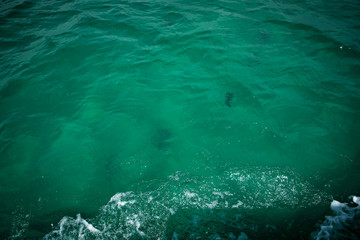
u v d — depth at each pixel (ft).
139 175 16.21
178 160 16.93
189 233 13.29
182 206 14.55
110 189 15.49
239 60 24.75
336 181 15.12
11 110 20.21
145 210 14.39
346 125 18.39
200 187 15.38
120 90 22.21
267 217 13.75
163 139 18.24
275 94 21.16
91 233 13.47
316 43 26.40
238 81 22.59
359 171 15.53
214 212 14.16
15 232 13.44
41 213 14.29
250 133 18.25
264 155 16.84
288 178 15.48
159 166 16.66
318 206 14.02
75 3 34.96
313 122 18.74
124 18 31.42
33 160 16.92
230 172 16.05
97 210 14.48
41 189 15.39
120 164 16.81
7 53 25.72
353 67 23.15
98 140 18.26
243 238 12.87
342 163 16.06
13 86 22.16
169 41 27.66
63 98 21.38
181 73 23.89
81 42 27.30
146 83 22.86
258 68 23.73
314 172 15.69
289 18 30.99
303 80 22.25
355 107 19.65
